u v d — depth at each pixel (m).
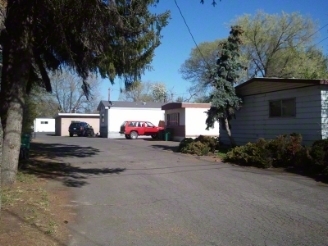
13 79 9.62
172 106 33.22
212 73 19.91
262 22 39.44
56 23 10.88
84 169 13.61
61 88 66.94
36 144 26.23
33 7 9.85
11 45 9.73
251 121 20.03
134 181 11.25
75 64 13.53
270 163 14.02
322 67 34.53
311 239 6.02
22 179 10.30
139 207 8.10
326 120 15.47
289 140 14.32
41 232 5.90
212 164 15.13
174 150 21.42
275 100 18.14
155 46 13.46
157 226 6.71
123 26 11.50
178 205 8.30
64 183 10.61
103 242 5.84
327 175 11.52
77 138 37.62
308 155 12.68
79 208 7.91
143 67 14.02
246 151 14.83
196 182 11.12
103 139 35.28
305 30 38.41
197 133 31.83
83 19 10.78
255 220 7.11
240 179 11.62
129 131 36.56
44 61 13.96
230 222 6.97
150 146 24.75
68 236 6.04
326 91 15.52
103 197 9.04
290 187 10.34
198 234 6.27
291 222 6.97
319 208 8.03
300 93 16.52
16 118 9.54
